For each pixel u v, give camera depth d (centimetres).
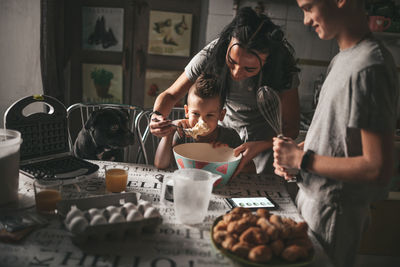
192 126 141
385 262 221
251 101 152
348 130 88
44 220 92
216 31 296
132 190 117
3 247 80
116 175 113
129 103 310
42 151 130
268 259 77
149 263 77
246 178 137
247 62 117
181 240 88
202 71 152
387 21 262
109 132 177
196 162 117
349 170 82
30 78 263
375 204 221
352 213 97
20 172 117
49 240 84
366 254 228
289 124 149
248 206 109
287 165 96
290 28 295
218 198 116
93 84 306
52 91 262
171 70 304
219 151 137
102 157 192
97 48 299
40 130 128
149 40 297
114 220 84
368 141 80
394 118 82
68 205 96
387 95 80
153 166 143
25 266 73
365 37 88
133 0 289
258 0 289
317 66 302
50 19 252
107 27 295
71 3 291
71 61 303
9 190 100
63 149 137
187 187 94
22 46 256
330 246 99
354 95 82
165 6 292
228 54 120
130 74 304
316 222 101
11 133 105
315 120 101
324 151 94
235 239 82
